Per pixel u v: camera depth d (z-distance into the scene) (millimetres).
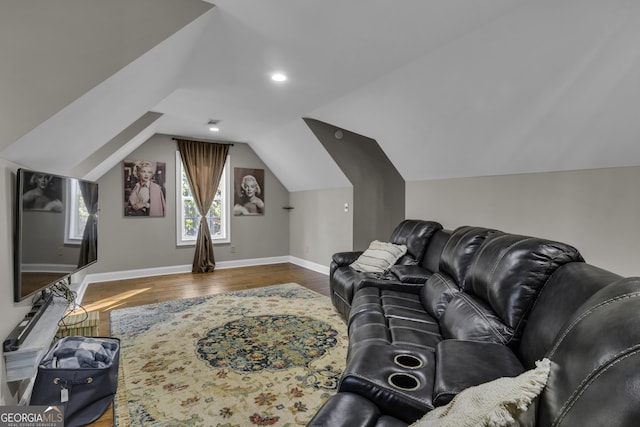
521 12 1854
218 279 5293
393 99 3135
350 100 3477
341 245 5375
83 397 1852
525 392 781
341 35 2227
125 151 4719
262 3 1899
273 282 5109
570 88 2051
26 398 1956
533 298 1385
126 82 2016
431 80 2676
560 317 1157
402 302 2510
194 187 5789
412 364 1456
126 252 5332
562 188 2529
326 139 4777
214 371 2420
